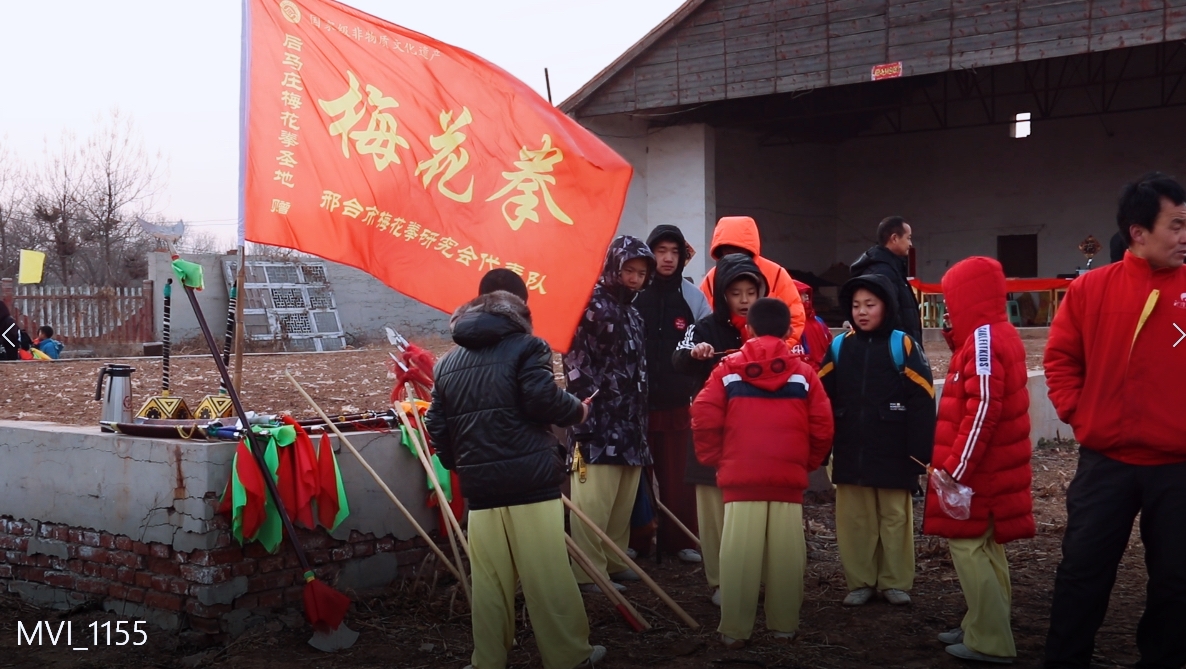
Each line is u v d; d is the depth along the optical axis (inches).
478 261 193.3
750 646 179.9
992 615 167.5
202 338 810.8
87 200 1198.9
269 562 185.9
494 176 197.8
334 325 855.7
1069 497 160.6
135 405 306.5
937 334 740.7
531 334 162.9
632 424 210.1
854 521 205.5
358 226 188.2
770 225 1181.7
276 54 189.5
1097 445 154.6
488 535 160.2
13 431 208.4
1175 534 148.6
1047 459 369.4
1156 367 149.9
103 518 192.7
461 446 160.4
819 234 1254.3
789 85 847.1
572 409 160.6
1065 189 1146.0
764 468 177.8
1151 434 149.0
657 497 249.6
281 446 184.2
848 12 822.5
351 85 194.1
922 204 1228.5
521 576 159.9
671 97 893.2
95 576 194.9
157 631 183.2
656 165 969.5
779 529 179.2
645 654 175.9
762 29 855.1
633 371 210.7
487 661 161.5
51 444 201.6
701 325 213.5
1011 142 1175.0
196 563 177.9
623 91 912.3
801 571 181.3
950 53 788.6
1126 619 194.1
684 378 233.6
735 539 178.4
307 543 192.1
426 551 212.7
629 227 958.4
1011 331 171.5
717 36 873.5
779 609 181.2
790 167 1208.8
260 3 190.1
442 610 196.7
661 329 233.9
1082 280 160.4
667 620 194.5
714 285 211.6
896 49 808.3
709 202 951.6
